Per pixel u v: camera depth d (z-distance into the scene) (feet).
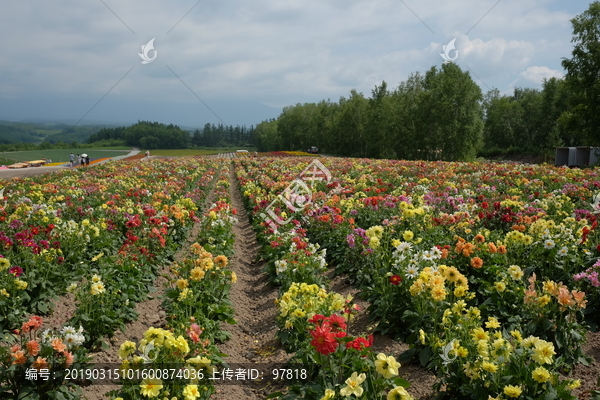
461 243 18.95
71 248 24.54
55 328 17.97
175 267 21.90
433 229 25.29
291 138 347.15
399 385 10.57
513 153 244.83
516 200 33.65
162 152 283.79
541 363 10.55
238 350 18.90
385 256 19.86
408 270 16.43
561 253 18.06
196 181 73.77
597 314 16.19
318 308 14.57
